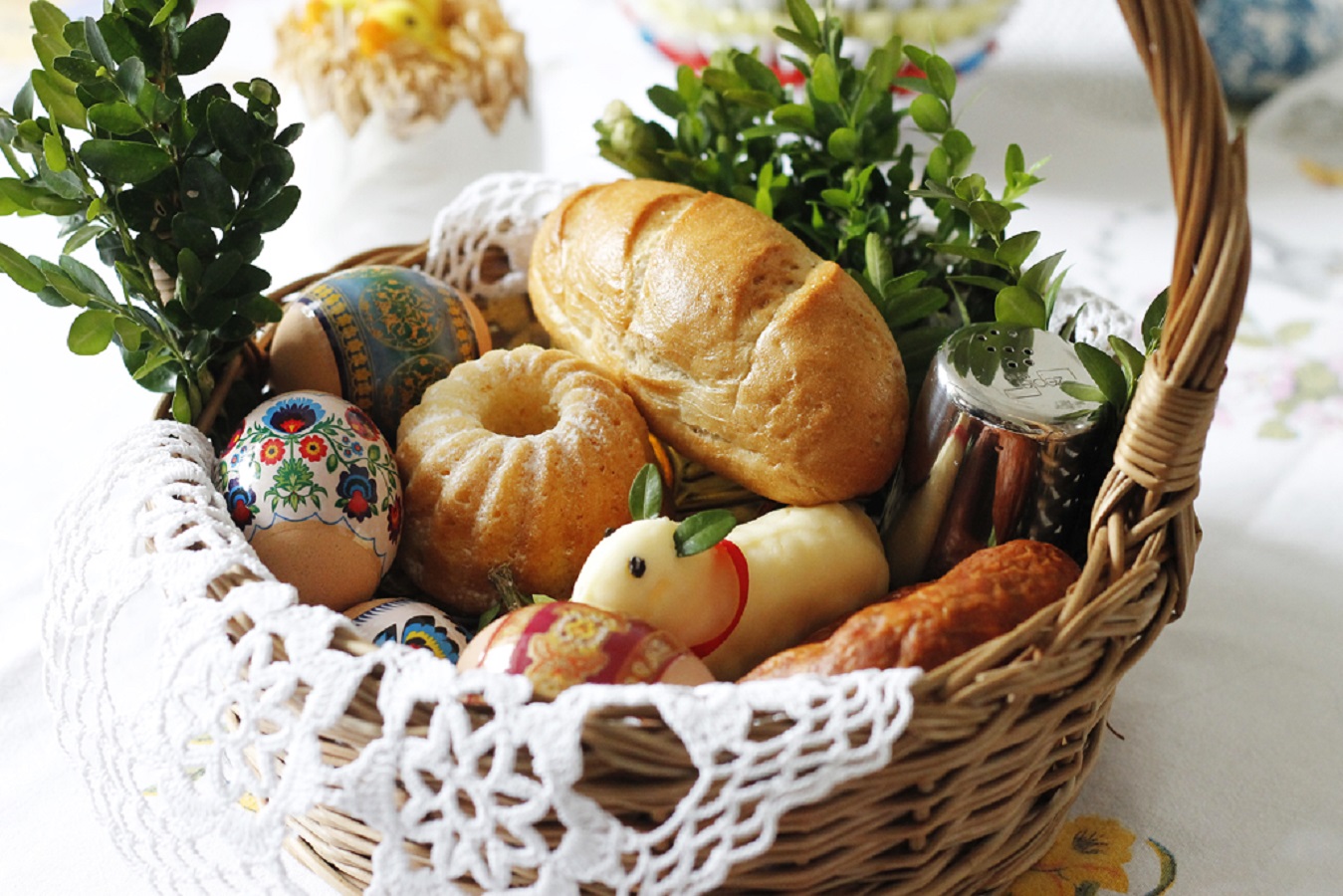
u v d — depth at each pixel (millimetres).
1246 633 503
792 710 366
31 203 444
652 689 367
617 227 496
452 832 371
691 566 436
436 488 473
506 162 640
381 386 498
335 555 444
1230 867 438
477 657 408
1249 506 548
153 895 436
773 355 463
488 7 649
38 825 453
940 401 456
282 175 467
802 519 458
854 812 382
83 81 439
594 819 367
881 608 413
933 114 511
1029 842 430
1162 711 479
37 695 487
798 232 542
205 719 379
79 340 440
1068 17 814
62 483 557
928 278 528
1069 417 440
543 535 470
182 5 459
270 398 481
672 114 556
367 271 510
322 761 372
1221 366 393
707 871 367
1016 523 458
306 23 624
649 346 481
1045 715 394
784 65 646
